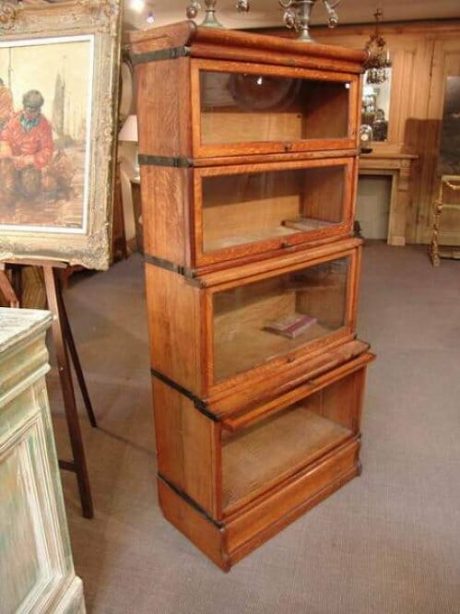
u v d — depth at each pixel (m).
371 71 5.37
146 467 2.27
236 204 1.64
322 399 2.24
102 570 1.74
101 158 1.49
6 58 1.52
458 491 2.10
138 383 3.00
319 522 1.94
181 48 1.28
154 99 1.42
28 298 3.31
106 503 2.05
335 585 1.68
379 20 5.70
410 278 4.97
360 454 2.32
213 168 1.41
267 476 1.88
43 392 1.31
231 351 1.65
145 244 1.62
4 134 1.55
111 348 3.47
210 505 1.69
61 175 1.53
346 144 1.76
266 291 1.73
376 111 6.17
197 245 1.45
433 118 6.07
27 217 1.57
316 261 1.76
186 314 1.54
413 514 1.98
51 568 1.39
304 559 1.78
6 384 1.14
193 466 1.72
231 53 1.35
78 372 2.45
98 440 2.46
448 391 2.87
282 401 1.68
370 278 4.97
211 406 1.57
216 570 1.74
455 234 5.89
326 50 1.57
